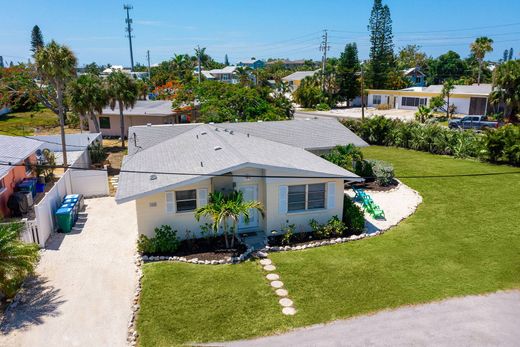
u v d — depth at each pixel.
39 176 26.03
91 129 46.09
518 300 13.12
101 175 24.28
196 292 13.65
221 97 44.56
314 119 31.08
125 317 12.44
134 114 44.41
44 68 26.02
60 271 15.22
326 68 74.75
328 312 12.55
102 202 23.34
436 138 35.91
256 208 18.03
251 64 150.88
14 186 22.34
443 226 19.52
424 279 14.45
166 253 16.56
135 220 20.52
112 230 19.19
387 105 67.31
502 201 22.77
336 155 25.84
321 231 18.23
